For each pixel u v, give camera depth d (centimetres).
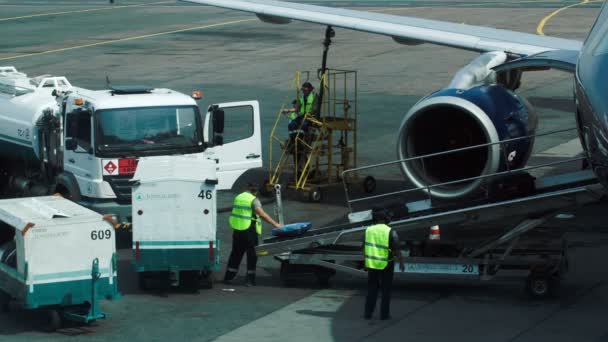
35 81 2334
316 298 1636
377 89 4009
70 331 1469
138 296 1662
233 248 1730
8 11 7619
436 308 1552
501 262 1594
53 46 5488
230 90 3972
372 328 1451
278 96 3838
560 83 4069
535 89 3922
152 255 1658
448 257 1644
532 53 1869
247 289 1703
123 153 1938
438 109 1817
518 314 1505
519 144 1731
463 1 7819
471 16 6519
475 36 2031
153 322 1505
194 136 2016
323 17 2230
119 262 1892
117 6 7975
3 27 6525
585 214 2164
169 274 1675
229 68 4584
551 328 1428
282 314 1538
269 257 1936
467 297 1616
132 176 1944
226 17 6950
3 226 1634
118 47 5400
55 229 1448
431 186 1712
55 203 1606
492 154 1677
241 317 1524
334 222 2128
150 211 1648
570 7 7119
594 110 1129
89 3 8281
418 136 1816
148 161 1647
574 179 1667
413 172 1773
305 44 5419
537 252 1620
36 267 1445
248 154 2169
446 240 1727
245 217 1703
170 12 7400
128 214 1942
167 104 1997
